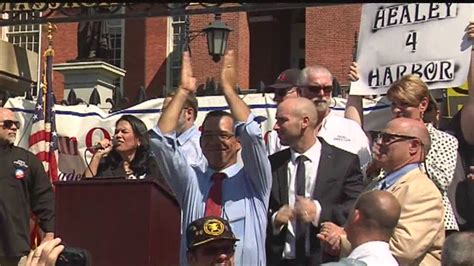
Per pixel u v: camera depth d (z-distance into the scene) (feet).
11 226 25.75
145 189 19.98
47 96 33.17
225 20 70.38
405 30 27.40
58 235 20.12
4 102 34.99
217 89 36.65
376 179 22.22
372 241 17.74
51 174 32.65
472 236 17.10
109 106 45.09
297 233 21.83
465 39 26.63
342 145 25.41
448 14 26.81
